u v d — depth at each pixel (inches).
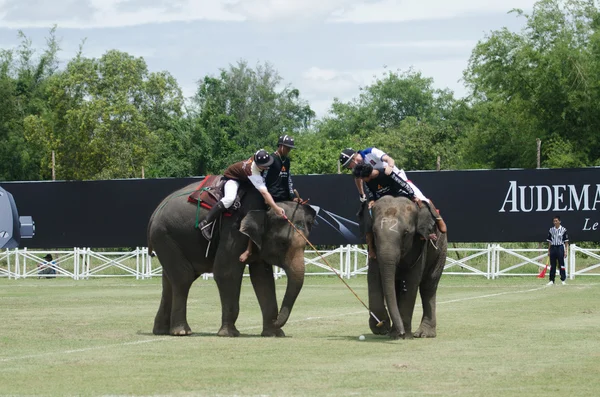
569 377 492.1
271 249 709.3
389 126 5113.2
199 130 3435.0
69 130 3191.4
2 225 1049.5
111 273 1845.5
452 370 518.9
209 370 525.3
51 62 4143.7
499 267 1635.1
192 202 743.7
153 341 689.6
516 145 3024.1
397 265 698.2
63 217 1702.8
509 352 606.2
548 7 2901.1
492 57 2881.4
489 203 1560.0
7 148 3585.1
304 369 527.5
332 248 1779.0
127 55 3420.3
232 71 4899.1
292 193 732.7
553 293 1255.5
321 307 1049.5
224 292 729.0
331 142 3063.5
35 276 1776.6
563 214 1542.8
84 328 804.0
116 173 3034.0
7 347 651.5
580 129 2743.6
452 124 4242.1
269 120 4835.1
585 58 2709.2
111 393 449.7
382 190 711.1
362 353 604.4
